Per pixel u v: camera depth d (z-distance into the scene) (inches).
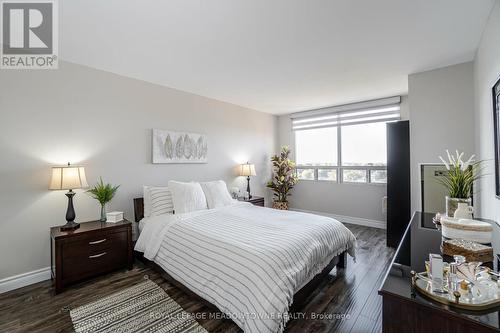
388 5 69.1
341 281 96.0
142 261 113.7
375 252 127.0
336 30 82.2
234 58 104.3
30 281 94.4
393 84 139.4
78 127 108.7
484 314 30.5
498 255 46.1
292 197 223.0
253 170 182.5
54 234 89.7
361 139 183.2
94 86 113.8
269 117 220.7
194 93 156.2
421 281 37.5
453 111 112.0
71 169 96.3
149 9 70.3
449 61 108.0
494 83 71.9
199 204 124.0
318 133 207.0
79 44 91.4
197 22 77.1
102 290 89.1
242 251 71.1
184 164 150.7
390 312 35.9
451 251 48.1
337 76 126.3
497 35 68.0
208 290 71.6
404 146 129.8
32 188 96.3
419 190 121.0
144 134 132.1
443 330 31.7
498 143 70.0
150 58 104.0
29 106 96.0
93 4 67.9
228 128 180.4
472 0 67.2
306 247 79.0
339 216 194.5
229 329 68.2
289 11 71.6
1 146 90.0
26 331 67.7
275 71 119.0
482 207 93.4
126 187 124.6
